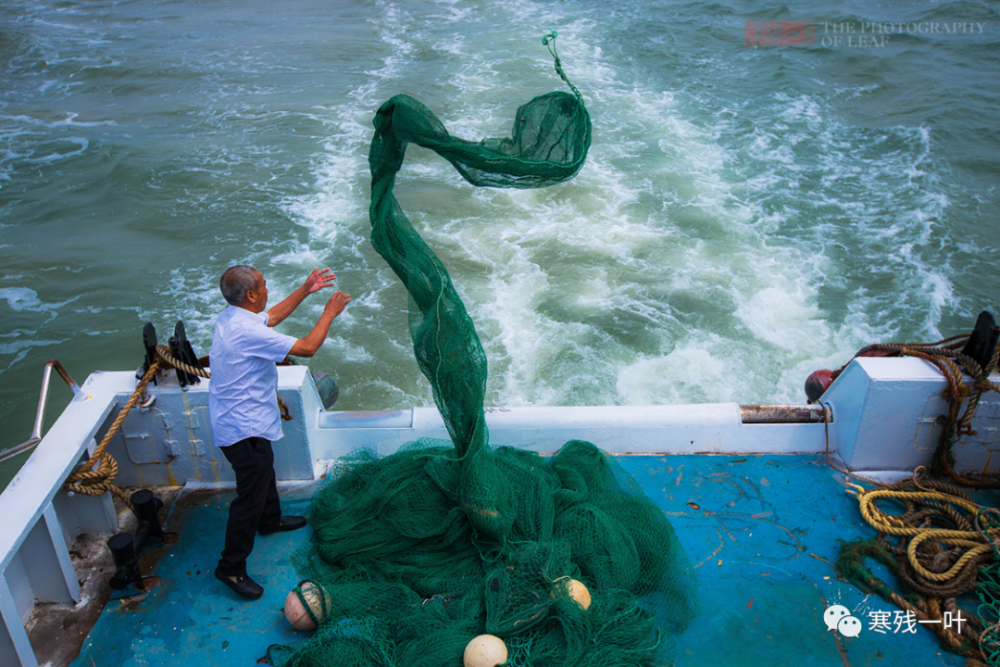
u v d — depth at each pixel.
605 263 13.88
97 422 4.46
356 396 11.19
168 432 4.85
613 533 4.21
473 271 13.66
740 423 5.26
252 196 16.03
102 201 16.05
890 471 5.12
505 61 22.33
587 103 19.81
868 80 20.88
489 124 18.56
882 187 16.11
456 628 3.80
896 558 4.44
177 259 14.15
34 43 25.09
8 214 15.63
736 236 14.61
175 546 4.62
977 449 4.95
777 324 12.40
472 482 4.25
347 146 18.02
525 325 12.41
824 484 5.05
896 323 12.34
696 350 11.88
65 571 4.18
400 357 11.85
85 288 13.34
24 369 11.72
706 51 23.05
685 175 16.66
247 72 22.48
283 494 5.02
